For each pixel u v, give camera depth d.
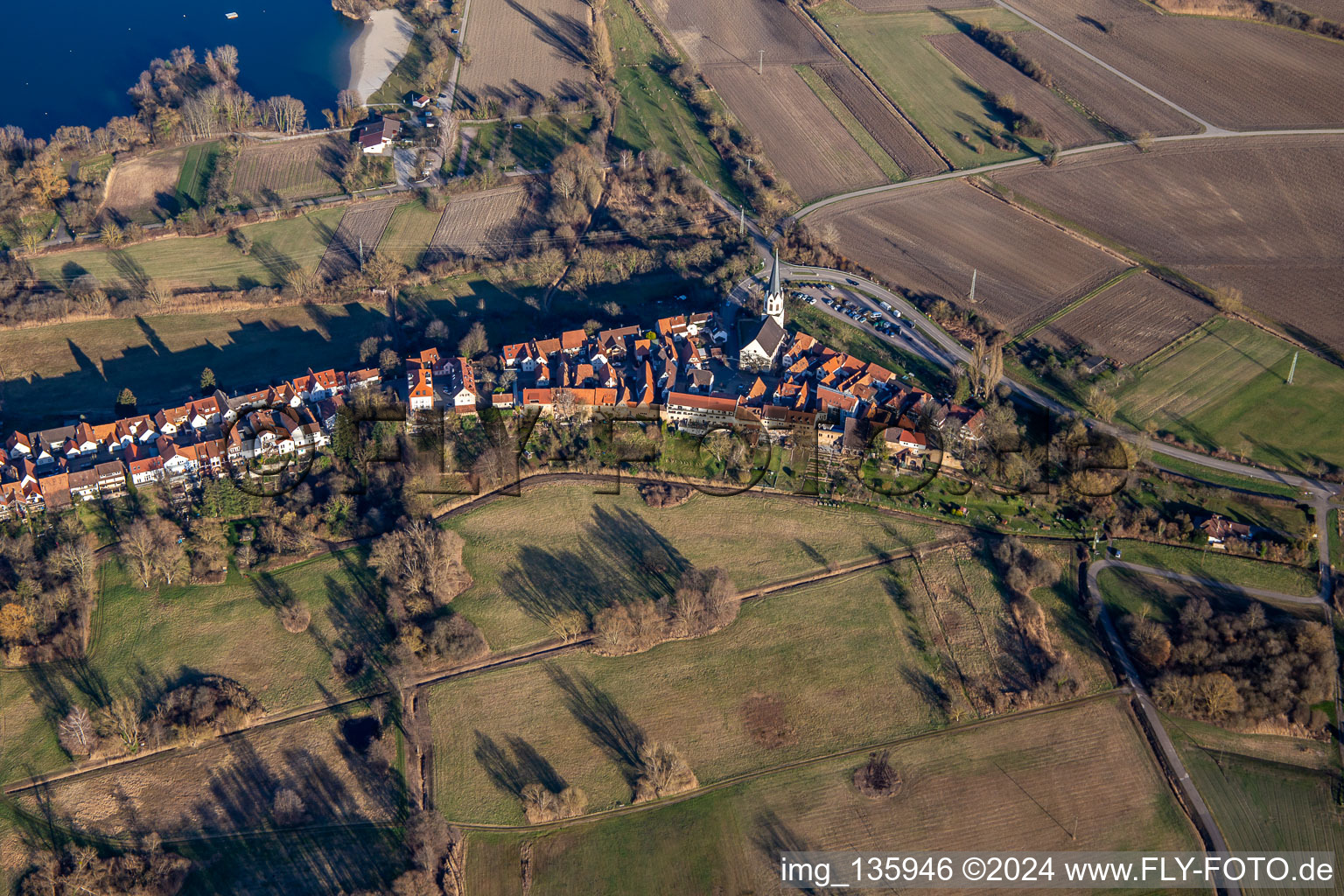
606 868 167.38
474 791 177.25
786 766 178.88
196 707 186.75
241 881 168.38
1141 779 176.50
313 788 179.12
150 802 178.25
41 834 174.50
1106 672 190.50
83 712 183.75
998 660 192.25
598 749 181.88
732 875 165.88
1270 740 181.25
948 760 179.25
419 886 164.00
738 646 195.50
